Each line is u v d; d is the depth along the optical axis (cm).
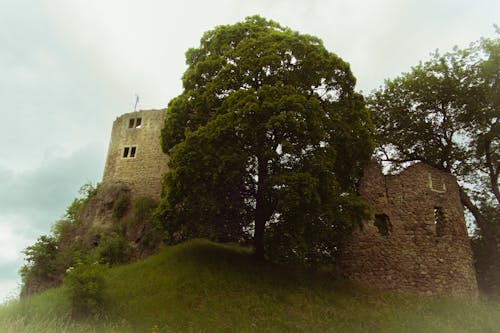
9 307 1313
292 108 1425
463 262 1659
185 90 1772
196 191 1409
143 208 2186
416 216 1712
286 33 1730
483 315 1363
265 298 1356
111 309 1234
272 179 1370
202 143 1429
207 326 1164
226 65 1619
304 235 1427
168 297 1308
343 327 1212
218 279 1424
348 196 1520
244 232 1658
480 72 1977
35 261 1945
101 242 2027
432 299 1508
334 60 1662
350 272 1684
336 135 1552
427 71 2128
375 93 2302
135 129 2655
